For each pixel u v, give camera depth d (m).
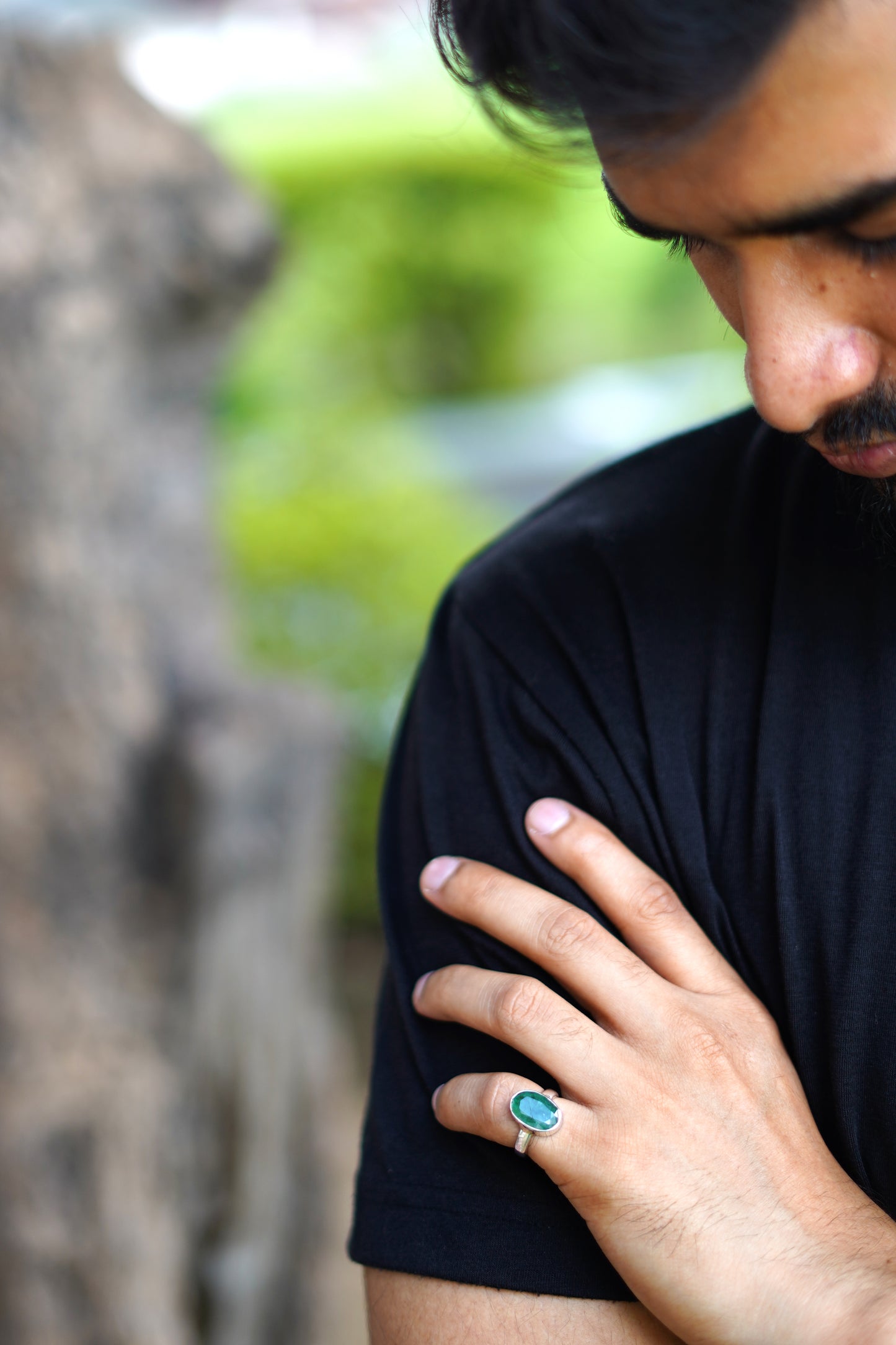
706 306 10.96
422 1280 0.93
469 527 5.95
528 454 9.60
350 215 10.01
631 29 0.64
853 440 0.77
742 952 0.94
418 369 10.71
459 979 0.96
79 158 2.19
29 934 2.14
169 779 2.22
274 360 8.54
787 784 0.92
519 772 1.00
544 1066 0.91
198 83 16.64
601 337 11.99
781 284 0.72
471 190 10.43
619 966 0.93
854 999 0.88
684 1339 0.87
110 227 2.22
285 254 2.56
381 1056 1.01
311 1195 2.62
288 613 5.16
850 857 0.90
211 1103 2.35
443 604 1.11
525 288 11.09
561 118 0.70
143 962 2.24
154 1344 2.21
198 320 2.41
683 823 0.95
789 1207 0.88
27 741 2.14
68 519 2.15
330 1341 2.69
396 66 14.80
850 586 0.93
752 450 1.02
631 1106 0.90
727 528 0.99
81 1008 2.17
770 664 0.94
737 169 0.67
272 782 2.26
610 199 0.81
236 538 5.48
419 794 1.04
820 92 0.64
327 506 5.68
